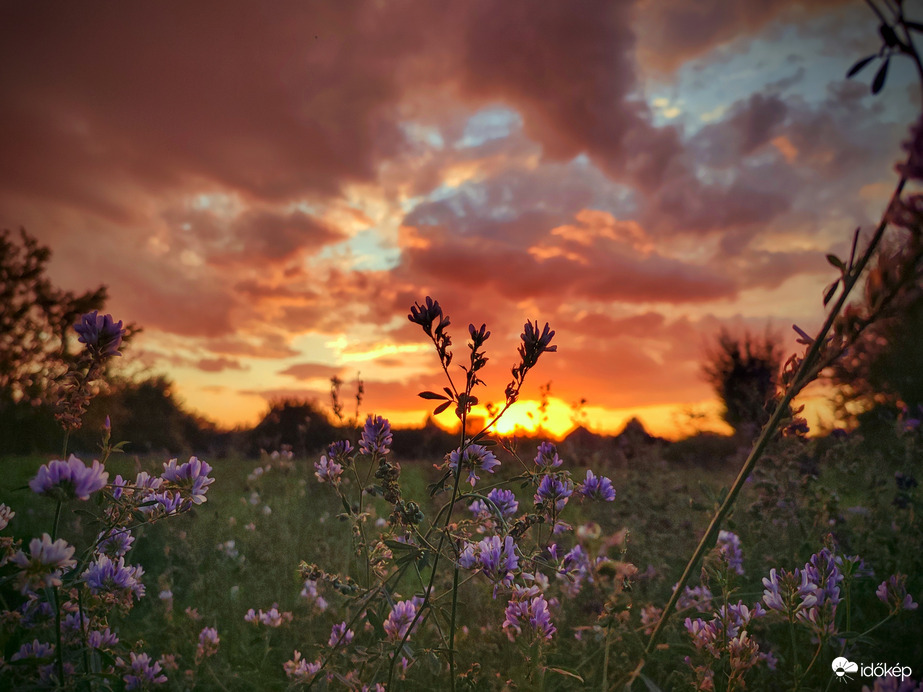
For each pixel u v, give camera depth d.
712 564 1.77
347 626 1.94
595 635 2.02
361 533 2.25
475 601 2.56
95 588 1.71
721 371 11.22
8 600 1.91
